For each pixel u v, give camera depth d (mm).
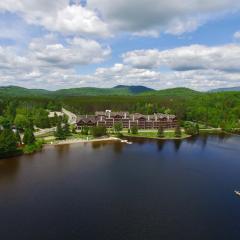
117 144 195500
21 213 83875
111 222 79438
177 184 111750
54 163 139375
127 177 119250
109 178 117375
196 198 97562
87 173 123625
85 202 92375
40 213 84000
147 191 103375
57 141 195000
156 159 152500
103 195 98562
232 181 116500
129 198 96438
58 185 107500
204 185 110938
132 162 144625
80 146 185125
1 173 121312
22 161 141750
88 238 71438
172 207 90000
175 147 188250
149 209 88188
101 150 173750
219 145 198875
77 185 107938
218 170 132750
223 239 72375
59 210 86125
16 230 74500
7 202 91312
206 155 164875
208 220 81812
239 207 91000
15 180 112250
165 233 74438
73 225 77438
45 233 73375
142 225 78250
